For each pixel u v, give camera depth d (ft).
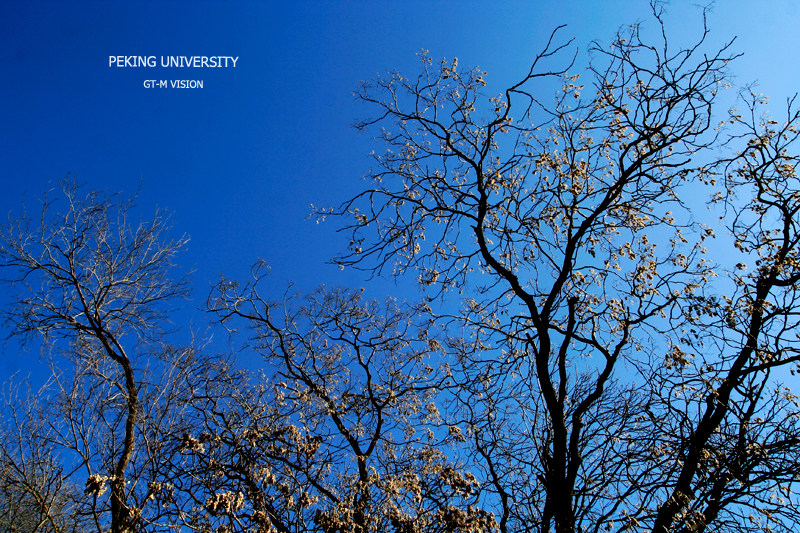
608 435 26.00
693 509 22.43
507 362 31.07
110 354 29.35
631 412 26.17
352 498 22.52
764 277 31.94
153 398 27.02
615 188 29.86
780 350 28.45
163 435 24.98
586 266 31.91
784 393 28.12
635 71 29.37
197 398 27.99
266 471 21.59
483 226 32.48
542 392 27.68
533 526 24.36
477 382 30.27
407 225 32.32
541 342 28.76
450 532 20.25
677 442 24.30
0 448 23.57
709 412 27.32
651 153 28.86
